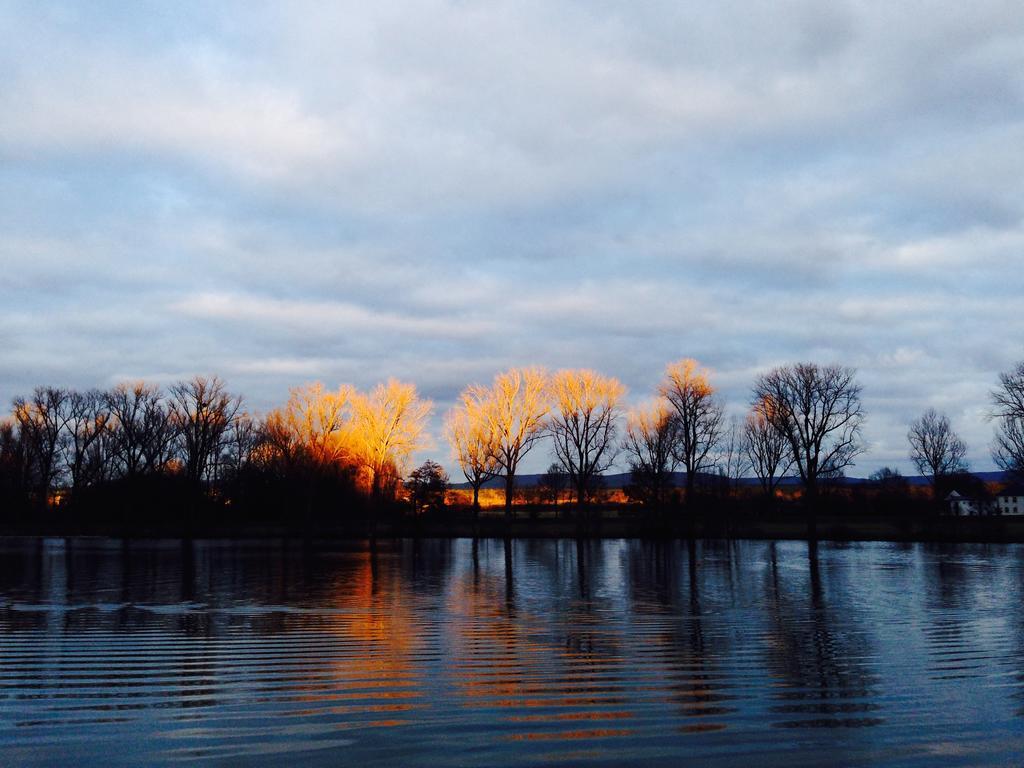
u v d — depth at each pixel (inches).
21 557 1643.7
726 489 2647.6
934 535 2188.7
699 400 2490.2
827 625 699.4
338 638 621.3
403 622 713.6
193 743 351.9
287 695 435.5
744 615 767.7
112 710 403.9
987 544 2075.5
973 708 413.4
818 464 2228.1
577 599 900.0
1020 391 2096.5
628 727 378.0
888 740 359.6
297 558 1632.6
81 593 960.3
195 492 2839.6
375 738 359.6
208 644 594.2
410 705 415.8
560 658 541.0
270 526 2773.1
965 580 1131.3
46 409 3058.6
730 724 383.2
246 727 375.6
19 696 432.1
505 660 534.3
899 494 3048.7
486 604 852.6
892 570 1304.1
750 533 2389.3
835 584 1072.8
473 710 406.6
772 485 2903.5
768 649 579.2
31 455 3036.4
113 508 2866.6
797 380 2255.2
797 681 473.7
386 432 2464.3
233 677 480.1
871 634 649.6
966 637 636.1
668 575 1226.6
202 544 2209.6
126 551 1863.9
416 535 2623.0
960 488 3329.2
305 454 2468.0
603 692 444.8
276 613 774.5
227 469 3095.5
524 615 761.6
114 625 689.6
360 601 876.0
